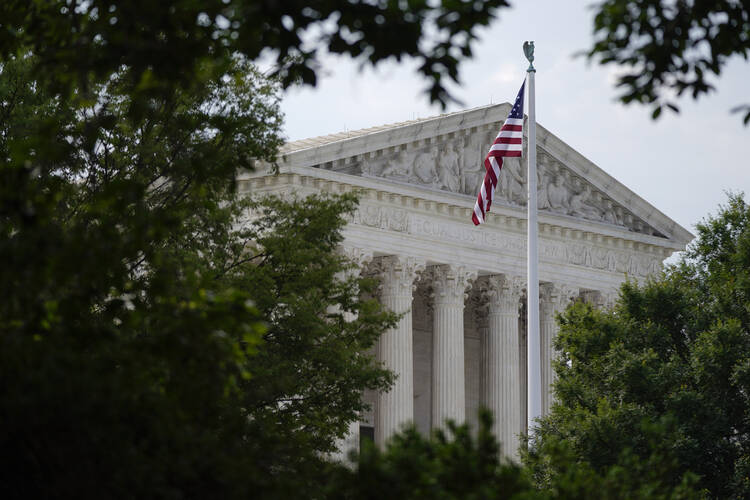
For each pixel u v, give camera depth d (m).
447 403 95.62
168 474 22.97
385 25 21.98
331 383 52.62
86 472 21.97
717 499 60.84
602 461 58.12
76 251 22.00
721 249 70.06
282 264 53.56
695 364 63.81
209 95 45.00
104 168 44.41
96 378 22.05
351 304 56.22
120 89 42.53
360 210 91.12
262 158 52.03
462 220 98.50
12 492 22.78
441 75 22.97
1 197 21.53
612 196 109.38
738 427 63.50
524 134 100.94
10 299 22.36
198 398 24.34
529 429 67.56
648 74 25.36
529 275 70.44
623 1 23.34
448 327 96.88
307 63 23.70
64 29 25.53
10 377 21.39
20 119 46.00
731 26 24.92
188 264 47.06
